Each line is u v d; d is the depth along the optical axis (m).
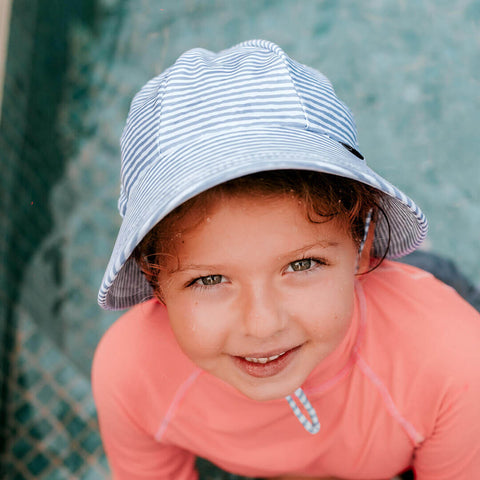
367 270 1.34
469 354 1.36
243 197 0.98
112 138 3.34
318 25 3.71
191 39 3.67
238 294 1.08
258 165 0.90
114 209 3.17
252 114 1.08
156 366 1.50
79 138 3.32
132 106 1.33
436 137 3.32
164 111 1.11
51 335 2.56
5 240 2.45
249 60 1.16
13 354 2.33
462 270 2.91
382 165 3.28
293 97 1.10
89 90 3.47
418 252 2.39
